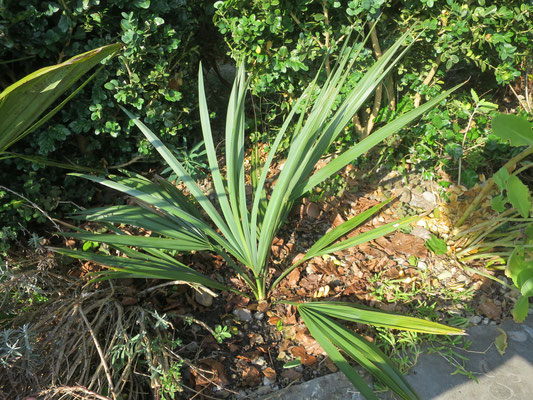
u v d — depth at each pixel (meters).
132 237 2.35
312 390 2.21
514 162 2.52
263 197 2.83
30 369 1.93
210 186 3.39
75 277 2.63
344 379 2.25
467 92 3.96
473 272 2.81
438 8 3.12
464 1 3.07
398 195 3.29
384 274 2.79
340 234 2.57
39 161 2.48
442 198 3.25
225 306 2.63
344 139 3.49
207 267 2.83
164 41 3.10
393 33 3.35
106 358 2.17
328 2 3.07
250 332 2.51
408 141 3.41
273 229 2.41
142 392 2.18
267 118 3.67
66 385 1.97
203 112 2.56
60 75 1.75
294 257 2.91
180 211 2.45
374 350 2.09
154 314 2.27
